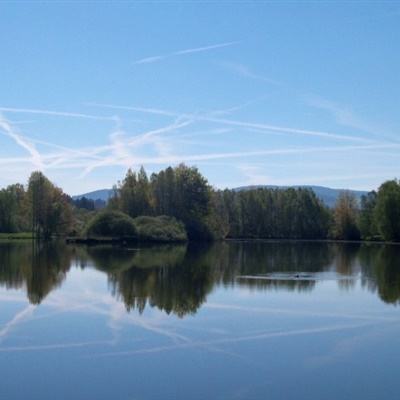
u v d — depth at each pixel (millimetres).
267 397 19422
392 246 108000
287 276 51594
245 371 22000
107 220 106812
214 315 32000
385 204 114875
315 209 147875
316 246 108375
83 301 36375
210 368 22328
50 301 36344
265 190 152000
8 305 34844
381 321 30828
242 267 60531
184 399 19219
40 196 118500
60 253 79938
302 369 22266
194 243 118125
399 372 21953
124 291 40844
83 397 19406
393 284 46062
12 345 25438
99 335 27203
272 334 27656
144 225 109375
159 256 75875
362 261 70250
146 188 120875
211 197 126500
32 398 19312
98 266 59750
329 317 31766
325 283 46438
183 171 123688
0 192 127250
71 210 121312
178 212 121438
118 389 20141
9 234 124375
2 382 20781
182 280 47750
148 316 31562
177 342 26000
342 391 19969
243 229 148375
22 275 50719
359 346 25578
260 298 38156
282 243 122062
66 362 23016
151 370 22047
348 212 138625
